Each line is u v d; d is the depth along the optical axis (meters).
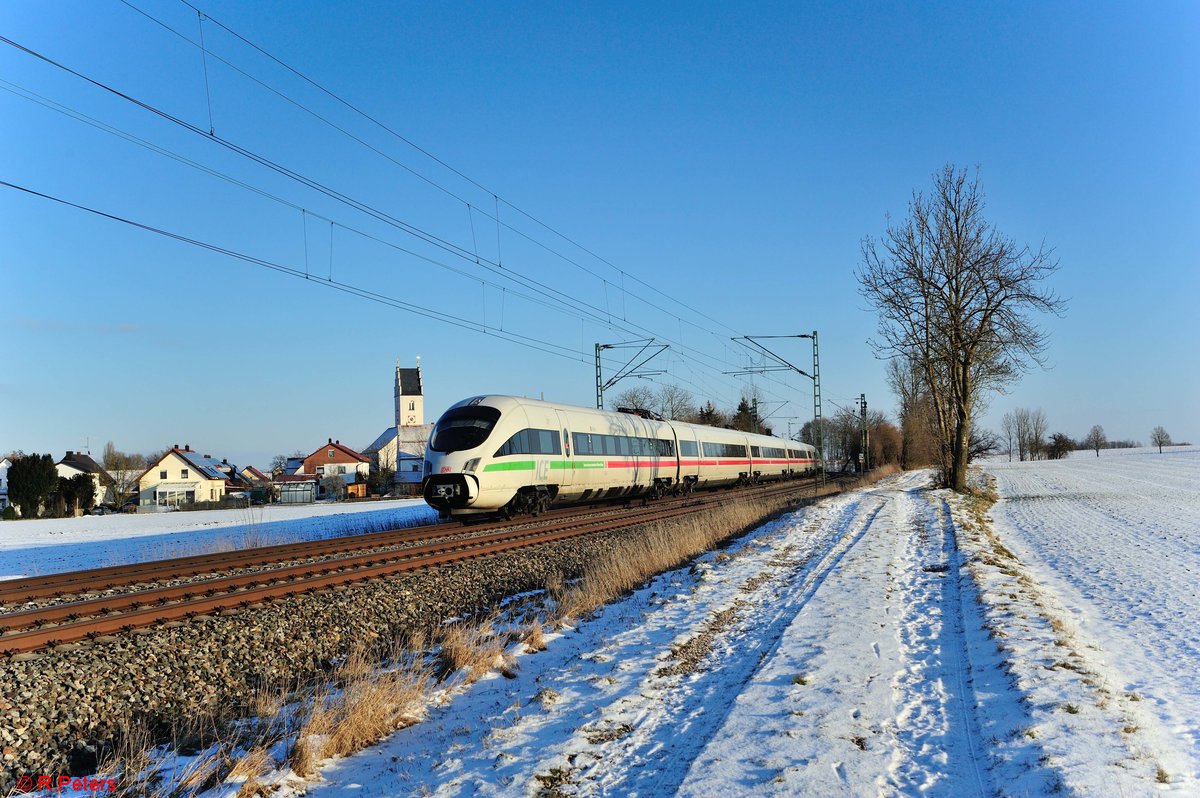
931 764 5.89
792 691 7.55
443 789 5.71
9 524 42.31
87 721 7.63
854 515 27.86
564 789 5.63
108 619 9.84
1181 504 34.38
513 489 23.58
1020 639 9.24
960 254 36.47
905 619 10.98
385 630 11.74
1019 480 60.50
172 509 61.06
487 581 15.10
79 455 91.25
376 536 20.27
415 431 102.69
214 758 6.46
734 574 15.04
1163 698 7.60
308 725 6.89
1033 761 5.70
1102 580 15.24
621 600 13.25
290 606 11.25
